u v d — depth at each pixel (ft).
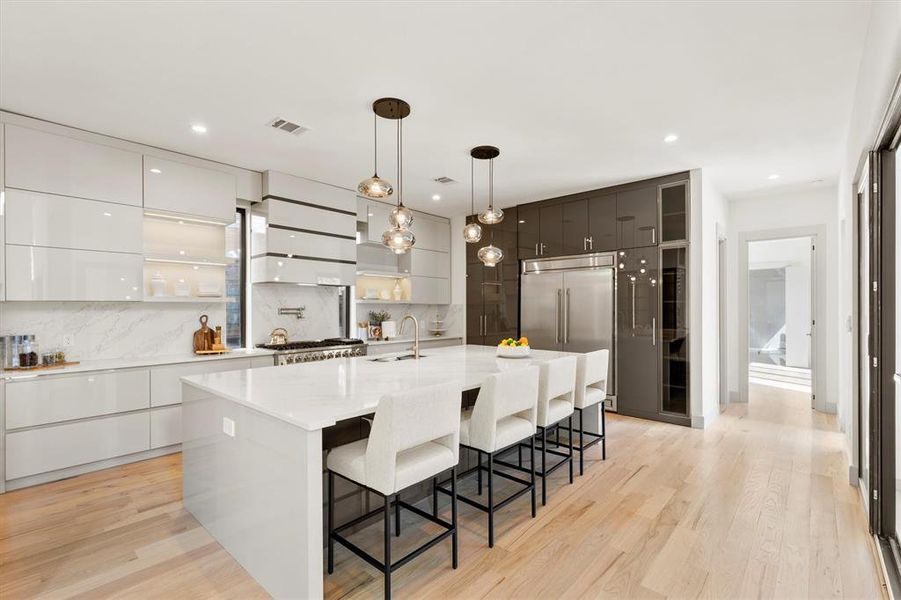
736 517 8.71
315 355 15.58
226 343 15.23
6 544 7.80
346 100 9.82
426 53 8.02
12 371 10.36
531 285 19.48
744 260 18.90
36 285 10.68
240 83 9.07
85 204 11.43
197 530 8.26
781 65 8.44
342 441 7.90
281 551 6.30
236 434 7.30
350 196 17.29
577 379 11.17
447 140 12.18
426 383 8.39
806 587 6.60
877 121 7.21
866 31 7.36
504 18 7.04
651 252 16.02
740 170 14.97
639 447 13.01
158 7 6.73
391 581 6.73
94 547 7.70
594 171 15.07
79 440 10.82
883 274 7.79
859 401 10.02
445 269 22.30
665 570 7.03
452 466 7.14
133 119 10.79
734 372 19.15
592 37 7.55
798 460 11.85
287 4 6.70
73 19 7.00
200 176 13.55
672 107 10.22
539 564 7.20
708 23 7.18
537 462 11.85
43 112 10.40
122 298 12.01
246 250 15.79
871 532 7.89
